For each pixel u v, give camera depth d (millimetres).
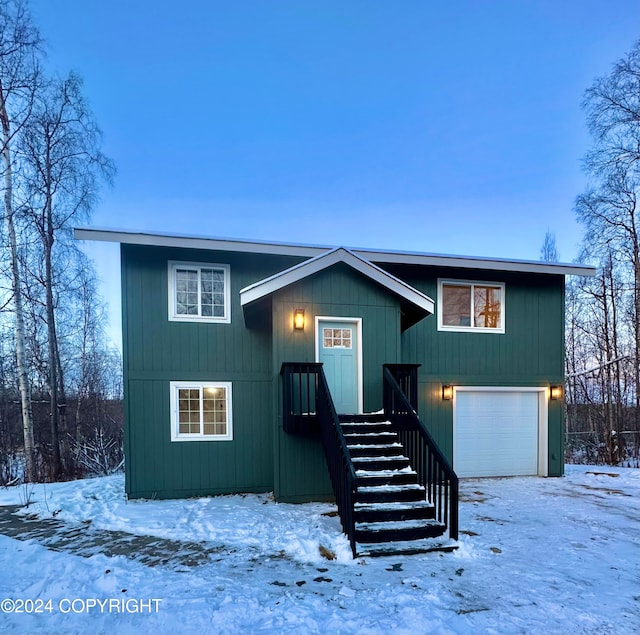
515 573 4051
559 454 9508
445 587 3725
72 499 7086
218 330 7988
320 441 7125
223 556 4492
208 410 7855
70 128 12109
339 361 7273
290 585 3756
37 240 12219
